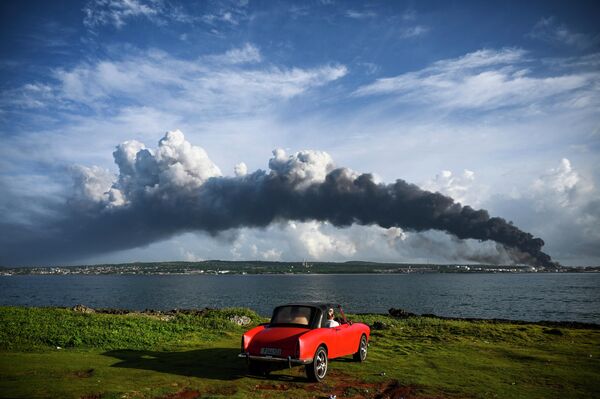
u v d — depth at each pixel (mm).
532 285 165875
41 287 161000
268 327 10633
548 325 29656
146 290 133625
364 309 62562
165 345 14398
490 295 99688
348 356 13062
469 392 8930
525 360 12844
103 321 17688
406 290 127312
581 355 13859
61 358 11500
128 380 9219
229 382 9383
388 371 10859
